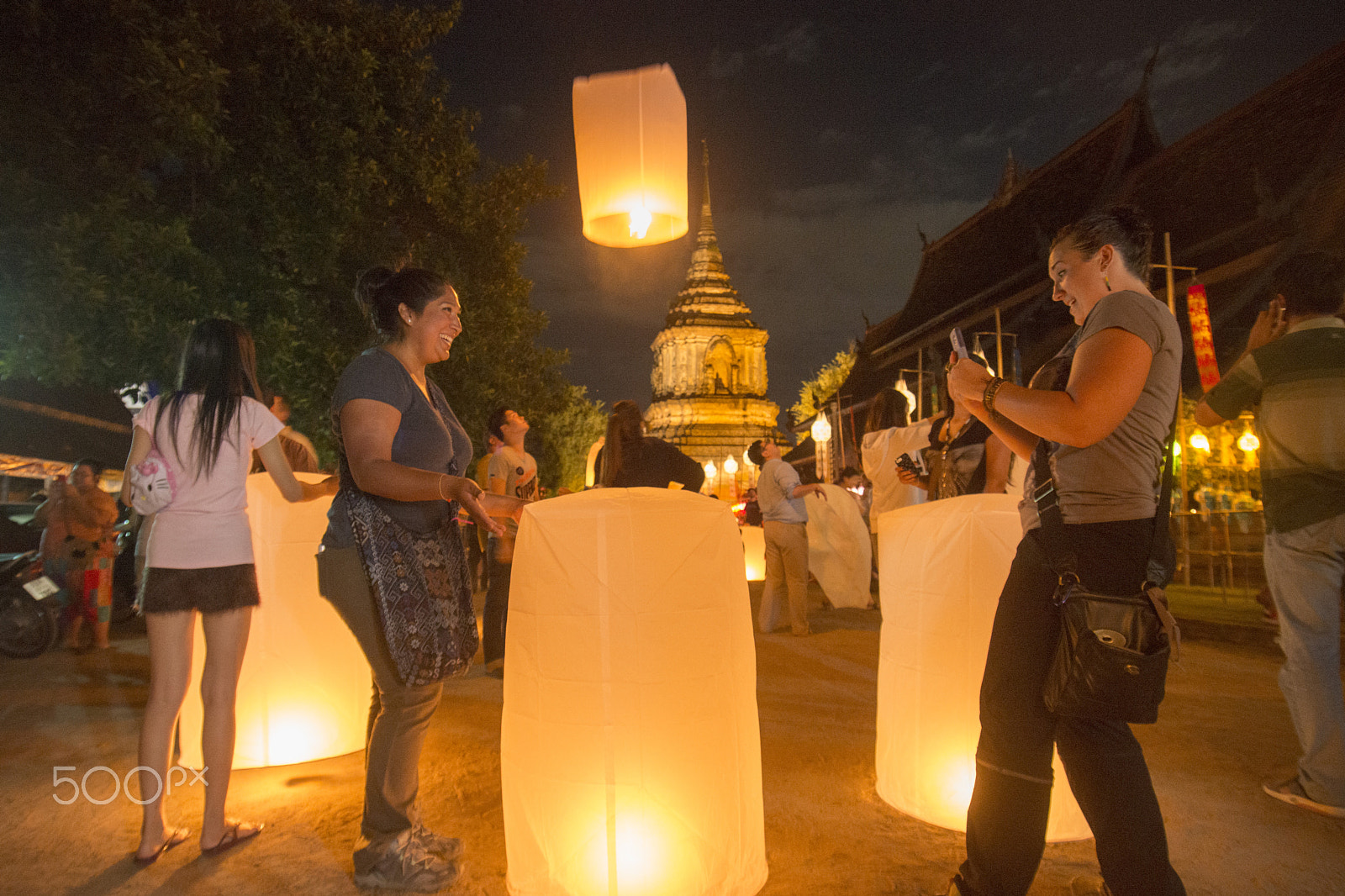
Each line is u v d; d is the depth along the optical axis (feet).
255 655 11.94
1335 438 9.98
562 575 7.59
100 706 16.35
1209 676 18.08
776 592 25.07
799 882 8.21
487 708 15.51
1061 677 6.17
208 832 9.08
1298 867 8.56
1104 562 6.22
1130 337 6.15
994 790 6.74
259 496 12.13
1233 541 34.30
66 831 9.77
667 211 8.60
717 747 7.65
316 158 34.04
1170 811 10.09
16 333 24.04
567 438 152.05
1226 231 57.06
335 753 12.32
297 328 32.50
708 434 186.19
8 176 23.91
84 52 26.55
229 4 31.48
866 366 109.50
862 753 12.52
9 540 31.22
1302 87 56.39
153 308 26.89
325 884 8.35
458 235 44.75
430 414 8.64
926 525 9.82
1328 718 10.00
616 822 7.31
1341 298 10.49
